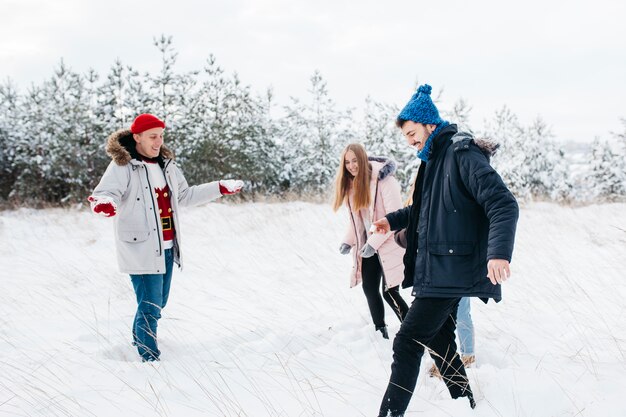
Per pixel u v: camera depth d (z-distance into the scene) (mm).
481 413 2539
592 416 2449
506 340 3725
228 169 15039
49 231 9648
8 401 2891
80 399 2902
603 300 4512
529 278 5316
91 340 4043
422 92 2617
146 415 2709
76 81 16156
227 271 6340
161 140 3771
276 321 4414
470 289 2363
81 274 6309
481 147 2453
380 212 3979
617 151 16797
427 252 2455
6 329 4281
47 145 14961
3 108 15992
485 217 2428
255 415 2678
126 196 3660
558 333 3801
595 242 7105
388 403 2424
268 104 16562
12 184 15781
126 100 15266
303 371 3240
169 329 4297
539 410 2527
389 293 3990
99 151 15148
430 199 2492
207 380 3145
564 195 16109
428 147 2570
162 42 15102
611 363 3121
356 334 3945
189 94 15477
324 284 5582
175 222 3922
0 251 7902
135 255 3635
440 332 2691
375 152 14500
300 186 16109
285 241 8016
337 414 2660
